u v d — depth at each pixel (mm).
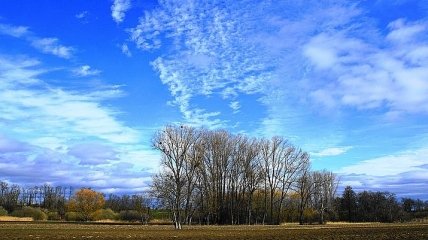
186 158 72875
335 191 127125
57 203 131750
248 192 104812
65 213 107750
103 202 114188
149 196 70875
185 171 74625
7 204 125625
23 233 42250
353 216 144750
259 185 104125
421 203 164125
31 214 98750
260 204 109312
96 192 112062
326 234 49250
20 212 99188
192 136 70875
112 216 104938
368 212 142875
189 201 77438
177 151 67875
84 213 106062
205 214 94938
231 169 104375
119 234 44594
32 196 132375
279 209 106375
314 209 120438
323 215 120062
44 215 99750
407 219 142875
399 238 41781
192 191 79562
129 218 100938
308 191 110688
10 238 36156
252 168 104250
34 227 54562
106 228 58125
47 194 133500
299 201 115500
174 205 66688
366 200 144500
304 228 69688
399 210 143750
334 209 134250
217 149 102000
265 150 105562
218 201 101438
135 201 109188
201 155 79750
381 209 141750
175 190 66625
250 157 104188
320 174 119688
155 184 67688
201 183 94062
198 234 47625
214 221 101750
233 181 104250
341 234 49062
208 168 99125
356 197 146750
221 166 103125
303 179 109125
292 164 106938
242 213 105688
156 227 67125
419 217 151375
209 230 59406
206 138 100562
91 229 53688
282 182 106062
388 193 146875
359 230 58812
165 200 67250
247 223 103562
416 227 67500
